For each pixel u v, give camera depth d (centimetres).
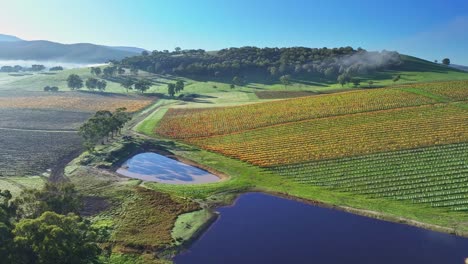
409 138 8156
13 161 7794
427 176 6462
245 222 5097
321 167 7188
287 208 5572
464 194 5775
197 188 6325
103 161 7856
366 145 7994
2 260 3042
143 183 6606
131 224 4969
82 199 5788
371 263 4050
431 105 10562
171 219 5116
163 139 9969
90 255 3672
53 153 8519
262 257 4191
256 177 6931
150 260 4103
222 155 8381
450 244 4456
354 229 4859
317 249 4353
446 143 7719
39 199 4222
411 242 4509
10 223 3522
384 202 5684
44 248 3141
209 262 4097
